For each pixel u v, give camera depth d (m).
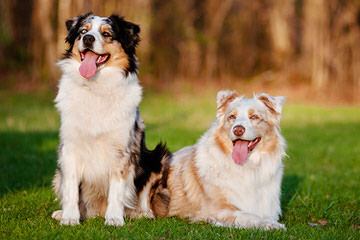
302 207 6.59
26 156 10.03
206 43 40.06
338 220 5.84
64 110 5.21
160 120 18.59
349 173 9.45
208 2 41.56
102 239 4.45
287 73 39.91
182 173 5.90
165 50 39.16
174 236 4.62
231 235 4.63
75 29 5.70
